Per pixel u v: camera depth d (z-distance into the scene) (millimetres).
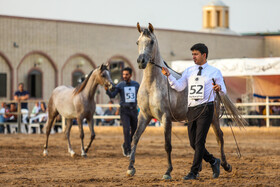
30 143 19484
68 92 15000
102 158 13766
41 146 17984
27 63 41219
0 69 39875
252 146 17688
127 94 14258
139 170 10930
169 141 9594
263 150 15969
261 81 26016
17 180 9469
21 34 40844
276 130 23609
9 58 40188
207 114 8914
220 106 10445
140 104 9828
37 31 41656
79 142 20062
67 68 43469
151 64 9609
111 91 14211
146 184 8766
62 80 43031
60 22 42969
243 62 24516
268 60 24094
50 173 10562
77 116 14453
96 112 28328
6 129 29484
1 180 9477
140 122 9867
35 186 8727
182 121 10594
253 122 24938
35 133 26859
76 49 43875
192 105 8992
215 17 61125
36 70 41688
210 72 8969
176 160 12867
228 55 53688
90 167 11641
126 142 14242
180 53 49719
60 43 42969
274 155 14305
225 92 8992
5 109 27609
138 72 47344
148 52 9352
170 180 9227
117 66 34312
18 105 26969
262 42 56781
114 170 11031
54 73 42688
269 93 25906
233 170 10773
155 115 9719
